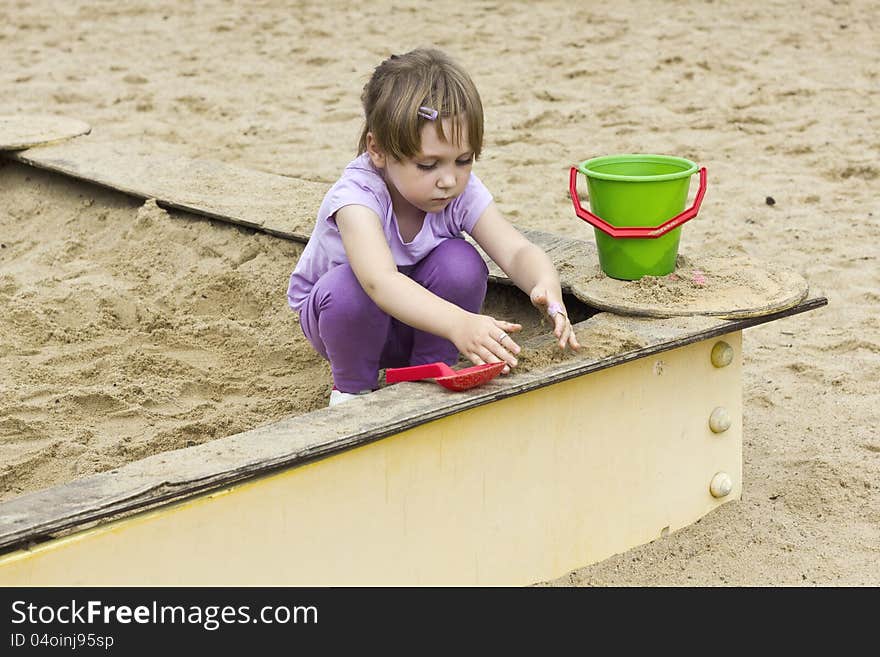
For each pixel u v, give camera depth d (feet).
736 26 64.90
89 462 21.97
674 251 21.71
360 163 20.13
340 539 17.13
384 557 17.67
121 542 15.28
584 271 22.85
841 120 48.67
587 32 65.46
